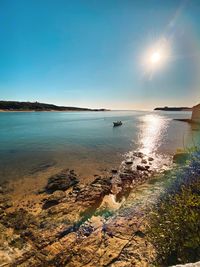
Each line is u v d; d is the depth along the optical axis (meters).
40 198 12.27
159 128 57.31
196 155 4.62
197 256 2.72
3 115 132.38
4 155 23.48
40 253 6.87
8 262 6.60
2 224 9.23
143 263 4.23
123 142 33.06
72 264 5.52
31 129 52.78
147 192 9.12
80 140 34.78
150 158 22.28
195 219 2.79
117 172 17.50
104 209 10.48
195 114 78.25
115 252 5.08
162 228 3.25
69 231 8.43
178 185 4.24
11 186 14.25
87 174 16.97
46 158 22.25
